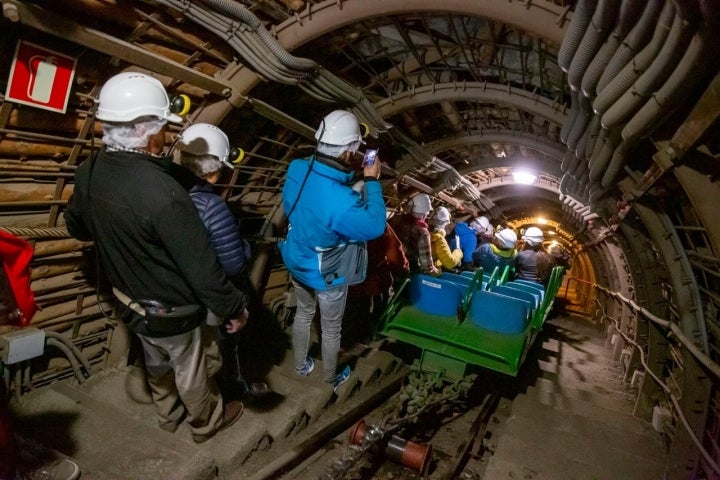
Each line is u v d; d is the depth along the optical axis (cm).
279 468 323
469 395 598
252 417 334
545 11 274
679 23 173
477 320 505
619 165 331
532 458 400
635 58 209
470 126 649
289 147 472
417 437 468
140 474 260
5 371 292
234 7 280
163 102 215
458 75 498
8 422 197
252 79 334
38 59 230
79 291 333
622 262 926
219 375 336
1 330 293
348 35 381
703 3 152
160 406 294
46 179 281
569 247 2073
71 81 248
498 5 282
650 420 554
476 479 405
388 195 789
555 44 284
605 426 511
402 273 535
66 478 241
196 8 273
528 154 784
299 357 409
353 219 325
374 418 457
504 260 788
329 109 458
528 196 1254
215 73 339
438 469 406
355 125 340
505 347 459
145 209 203
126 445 280
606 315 1134
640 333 701
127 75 214
